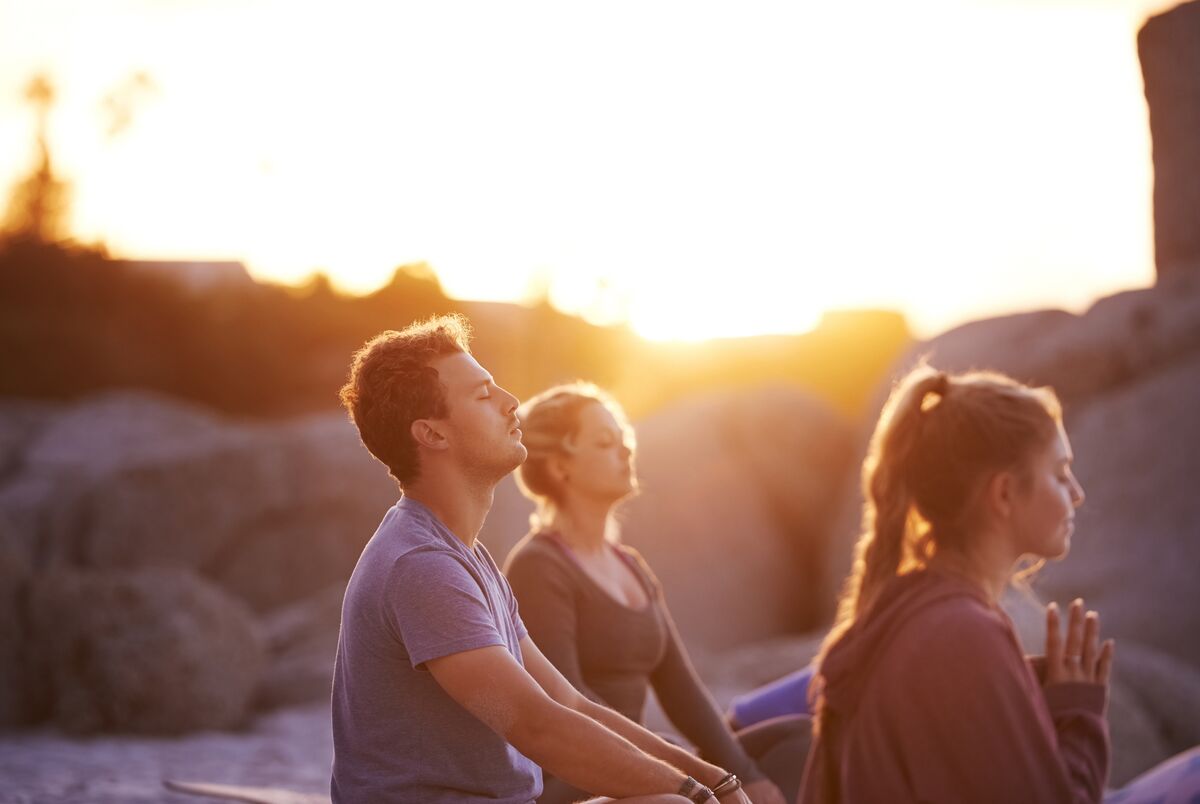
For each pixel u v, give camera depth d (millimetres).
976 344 14281
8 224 26859
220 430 16672
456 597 2266
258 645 8828
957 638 2867
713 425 15719
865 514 3355
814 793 3137
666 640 3766
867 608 3117
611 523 4035
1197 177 13344
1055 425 3131
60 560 12766
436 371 2430
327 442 13297
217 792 4488
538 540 3611
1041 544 3086
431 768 2301
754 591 14727
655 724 5883
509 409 2473
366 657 2322
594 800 2428
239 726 8305
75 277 26062
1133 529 11492
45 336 24078
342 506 13156
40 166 27188
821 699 3166
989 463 3070
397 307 25797
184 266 27281
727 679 8891
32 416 16672
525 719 2225
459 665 2232
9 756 6352
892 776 2887
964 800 2793
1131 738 6547
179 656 8086
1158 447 11758
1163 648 10695
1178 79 13539
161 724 7914
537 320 22484
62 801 4465
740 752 3727
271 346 25500
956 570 3090
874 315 19281
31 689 8227
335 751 2422
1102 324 13281
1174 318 12773
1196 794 3289
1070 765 2934
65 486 13766
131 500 12812
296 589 12891
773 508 15375
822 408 16203
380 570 2322
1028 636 5742
